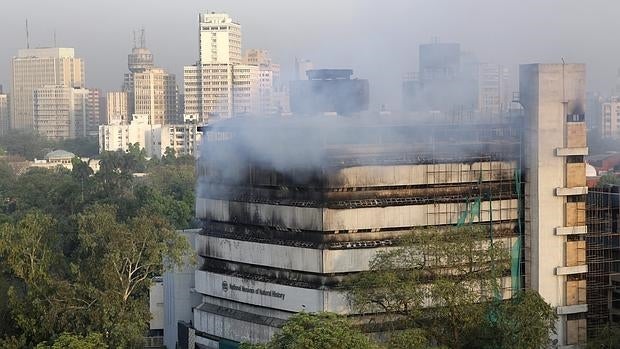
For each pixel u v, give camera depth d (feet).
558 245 417.90
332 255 380.37
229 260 420.77
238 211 418.51
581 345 424.05
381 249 384.47
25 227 462.60
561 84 412.77
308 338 313.94
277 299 396.16
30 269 447.01
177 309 484.33
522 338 350.02
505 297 411.75
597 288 438.40
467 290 355.56
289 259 392.47
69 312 414.00
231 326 417.49
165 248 441.68
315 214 383.86
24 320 417.28
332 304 378.53
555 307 417.90
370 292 355.97
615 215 444.55
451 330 356.79
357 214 384.68
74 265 441.68
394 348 334.44
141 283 451.12
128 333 407.64
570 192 416.46
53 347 371.35
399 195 395.75
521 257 417.69
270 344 328.29
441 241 366.02
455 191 406.41
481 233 379.76
